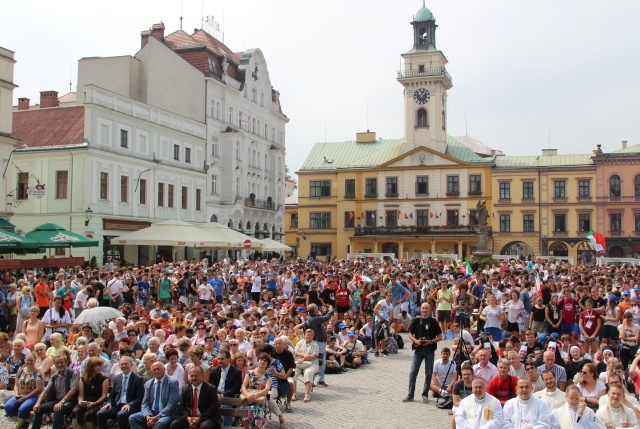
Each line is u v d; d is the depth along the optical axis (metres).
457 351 17.48
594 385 14.29
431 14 98.06
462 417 12.34
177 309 24.64
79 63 71.19
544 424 11.93
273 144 90.06
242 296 35.22
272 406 15.27
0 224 42.56
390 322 28.62
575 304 22.80
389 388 19.64
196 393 13.84
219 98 74.50
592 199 88.81
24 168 52.06
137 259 55.88
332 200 99.88
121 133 54.94
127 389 14.65
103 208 52.19
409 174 95.69
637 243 87.00
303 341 18.97
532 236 90.75
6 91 43.44
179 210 63.72
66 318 22.52
